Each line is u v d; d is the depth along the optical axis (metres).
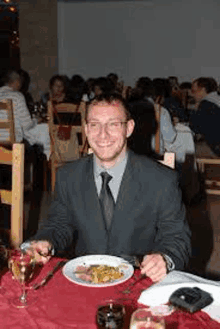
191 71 9.18
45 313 1.06
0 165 4.11
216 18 8.78
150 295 1.12
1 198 1.80
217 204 4.04
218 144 4.96
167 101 5.05
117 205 1.56
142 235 1.62
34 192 4.31
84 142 3.89
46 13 6.86
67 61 9.77
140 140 3.91
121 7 9.30
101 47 9.59
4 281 1.24
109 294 1.15
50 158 4.13
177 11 8.99
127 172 1.58
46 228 1.67
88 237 1.60
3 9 8.04
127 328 0.99
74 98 7.00
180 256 1.49
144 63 9.42
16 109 3.99
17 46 8.75
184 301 1.05
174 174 1.66
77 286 1.20
